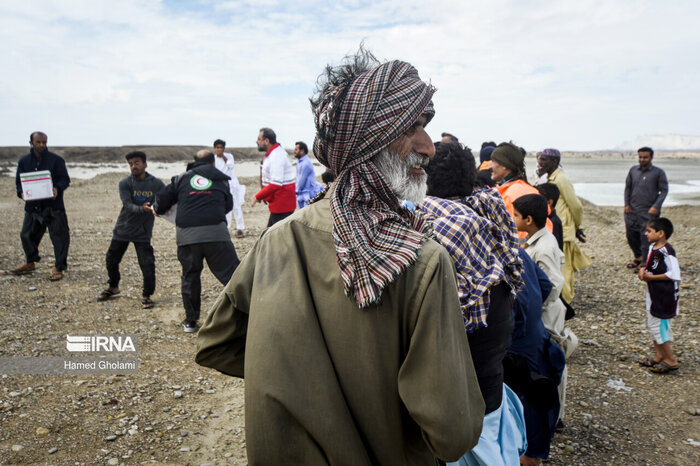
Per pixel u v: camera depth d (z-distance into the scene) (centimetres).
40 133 673
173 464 297
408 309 110
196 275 509
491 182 469
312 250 118
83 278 703
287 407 105
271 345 109
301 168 799
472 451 165
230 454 310
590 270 794
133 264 793
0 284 660
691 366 446
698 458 315
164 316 559
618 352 481
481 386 170
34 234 724
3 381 391
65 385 390
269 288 115
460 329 114
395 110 117
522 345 243
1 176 2911
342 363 112
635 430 347
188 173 506
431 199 186
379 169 122
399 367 112
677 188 3216
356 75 124
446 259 115
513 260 174
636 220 768
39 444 310
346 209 115
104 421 341
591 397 395
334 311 112
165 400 375
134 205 571
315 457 107
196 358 144
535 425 242
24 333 494
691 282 691
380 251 111
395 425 115
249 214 1390
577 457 316
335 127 118
